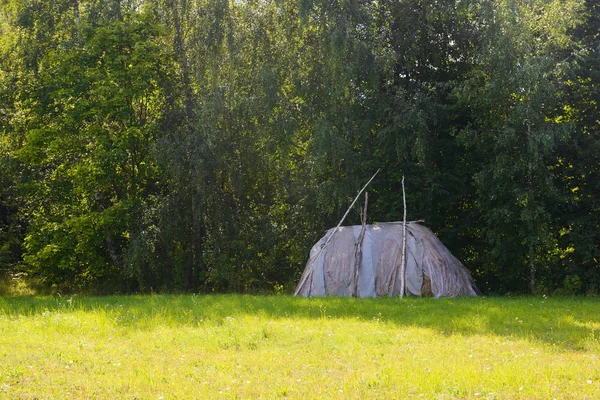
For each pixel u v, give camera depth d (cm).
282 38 2916
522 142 2497
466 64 2859
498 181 2508
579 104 2684
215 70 2777
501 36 2467
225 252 2778
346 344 1198
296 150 2992
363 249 2362
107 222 2723
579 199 2636
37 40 2869
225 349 1163
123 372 962
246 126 2883
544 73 2386
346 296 2270
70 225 2770
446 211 2883
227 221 2819
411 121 2608
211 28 2777
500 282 2797
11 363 1005
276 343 1214
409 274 2295
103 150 2709
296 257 2859
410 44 2806
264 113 2802
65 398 813
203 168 2681
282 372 966
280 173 2930
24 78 2888
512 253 2592
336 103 2761
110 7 2875
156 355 1094
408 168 2753
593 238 2628
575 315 1719
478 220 2731
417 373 942
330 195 2691
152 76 2800
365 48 2708
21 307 1834
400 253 2330
